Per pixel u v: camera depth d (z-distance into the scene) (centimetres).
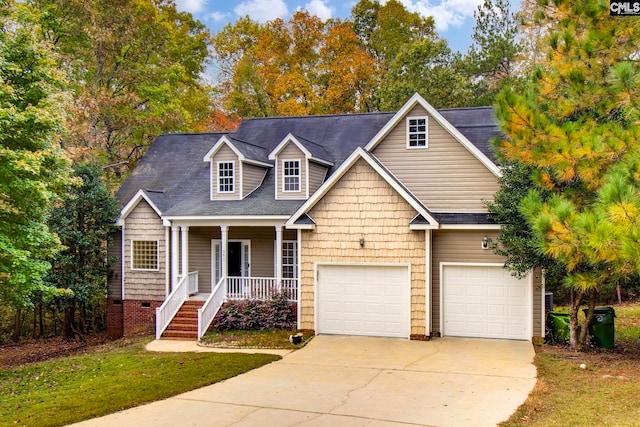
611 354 1539
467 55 3853
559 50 1241
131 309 2303
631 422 896
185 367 1462
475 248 1811
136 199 2288
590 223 905
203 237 2342
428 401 1118
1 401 1247
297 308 1930
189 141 2652
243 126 2583
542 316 1752
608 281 1493
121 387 1286
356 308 1864
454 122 2275
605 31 1180
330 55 4122
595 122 1191
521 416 998
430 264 1805
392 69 3656
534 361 1461
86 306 2533
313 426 979
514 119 1147
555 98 1260
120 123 3316
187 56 4206
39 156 1512
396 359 1525
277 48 4134
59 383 1420
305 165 2100
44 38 2936
